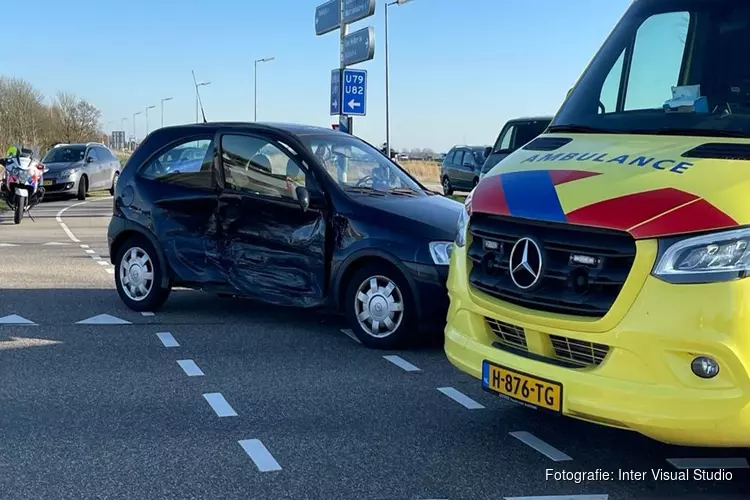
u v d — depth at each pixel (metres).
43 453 4.32
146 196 7.57
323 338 6.92
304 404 5.21
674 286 3.40
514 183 4.20
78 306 7.99
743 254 3.31
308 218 6.71
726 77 4.54
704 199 3.47
